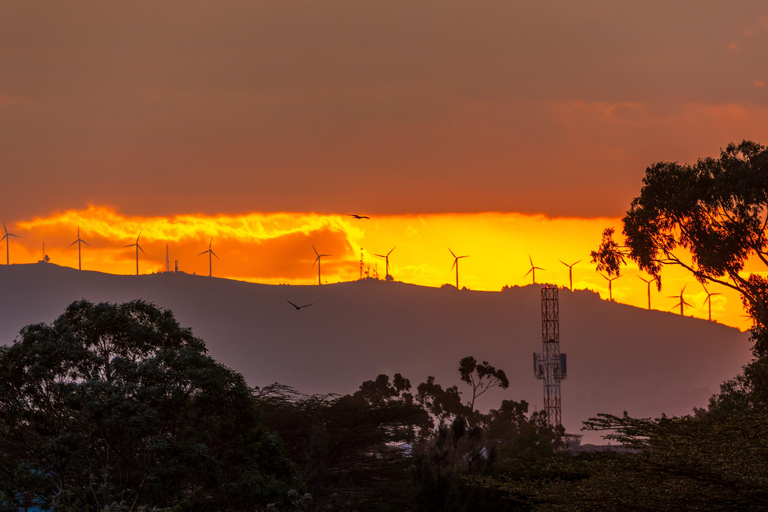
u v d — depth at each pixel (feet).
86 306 311.68
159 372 283.38
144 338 305.73
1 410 290.76
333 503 393.09
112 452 288.51
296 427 414.82
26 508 287.28
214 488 278.67
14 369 290.76
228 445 294.46
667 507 195.21
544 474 251.19
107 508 235.61
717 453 192.13
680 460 192.34
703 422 207.51
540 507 219.82
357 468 420.77
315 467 392.47
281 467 296.71
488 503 280.31
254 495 274.77
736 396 399.24
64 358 291.17
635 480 199.52
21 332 303.48
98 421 273.54
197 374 283.38
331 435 415.64
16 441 293.23
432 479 284.82
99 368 297.33
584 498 203.00
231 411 288.92
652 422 214.90
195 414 284.00
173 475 265.34
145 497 273.13
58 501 271.49
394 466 421.59
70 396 275.59
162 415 282.15
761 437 194.18
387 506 369.30
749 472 187.52
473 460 299.79
